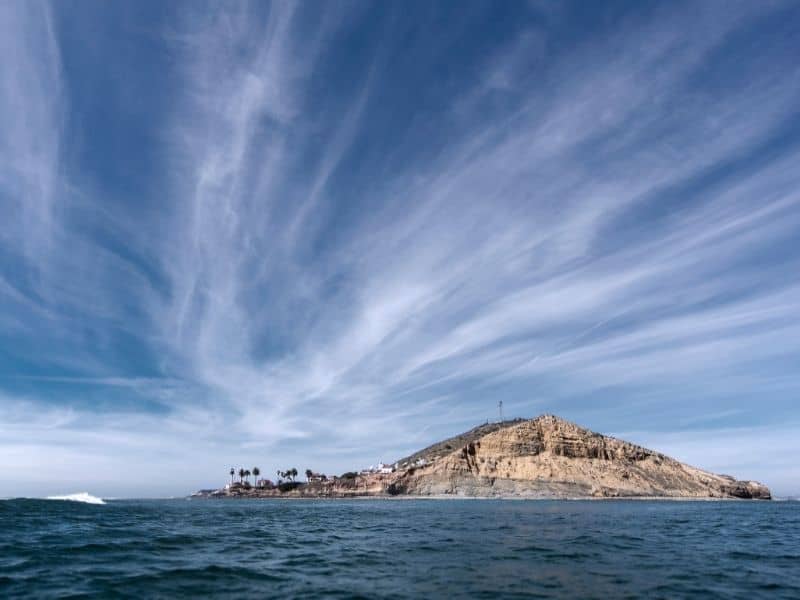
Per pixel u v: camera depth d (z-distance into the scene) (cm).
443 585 1955
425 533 4241
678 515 7862
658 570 2341
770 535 4347
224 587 1888
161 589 1841
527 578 2108
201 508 9750
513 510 9406
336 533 4231
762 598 1797
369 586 1927
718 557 2830
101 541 3109
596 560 2633
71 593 1753
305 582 1998
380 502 17200
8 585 1852
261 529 4519
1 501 7625
